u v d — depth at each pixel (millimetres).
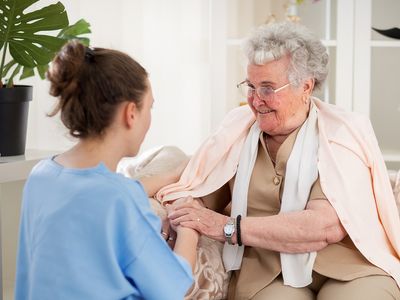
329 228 2088
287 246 2090
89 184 1518
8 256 3279
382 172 2203
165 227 2197
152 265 1523
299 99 2211
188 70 3811
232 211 2275
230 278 2291
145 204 1557
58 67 1556
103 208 1494
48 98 3445
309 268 2098
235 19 3633
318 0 3639
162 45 3754
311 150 2203
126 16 3645
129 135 1602
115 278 1490
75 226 1496
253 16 3682
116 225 1499
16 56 2840
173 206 2266
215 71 3611
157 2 3713
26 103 2904
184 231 2115
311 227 2066
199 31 3793
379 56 3602
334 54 3623
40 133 3465
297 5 3674
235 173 2334
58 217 1509
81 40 3010
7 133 2844
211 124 3641
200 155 2400
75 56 1547
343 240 2186
